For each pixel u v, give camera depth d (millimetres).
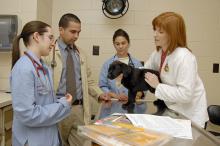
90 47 3006
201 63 2920
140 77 1480
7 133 2068
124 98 1626
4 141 2018
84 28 3000
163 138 861
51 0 2990
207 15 2881
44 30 1307
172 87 1274
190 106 1323
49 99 1325
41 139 1275
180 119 1139
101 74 2381
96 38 2992
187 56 1240
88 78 2225
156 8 2926
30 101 1164
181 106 1325
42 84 1274
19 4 2561
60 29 1999
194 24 2898
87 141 865
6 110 2031
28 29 1292
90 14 2986
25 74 1167
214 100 2920
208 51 2904
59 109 1272
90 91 2180
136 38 2961
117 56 2432
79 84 2055
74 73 2023
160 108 1373
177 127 1006
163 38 1294
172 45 1285
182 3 2898
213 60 2904
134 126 982
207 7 2877
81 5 2994
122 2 2824
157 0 2920
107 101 1665
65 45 2020
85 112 2012
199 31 2900
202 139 905
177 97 1233
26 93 1158
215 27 2879
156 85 1329
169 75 1330
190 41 2916
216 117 2369
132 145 779
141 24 2945
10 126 2098
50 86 1351
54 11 3027
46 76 1344
